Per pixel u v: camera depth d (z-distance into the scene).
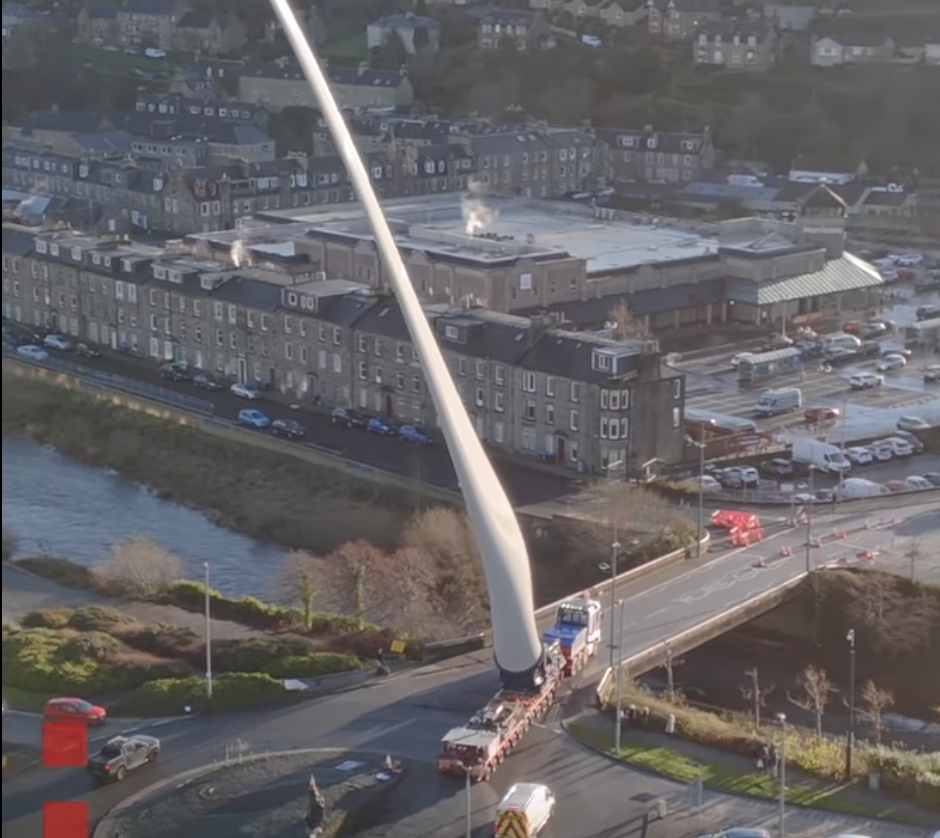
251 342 163.00
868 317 196.12
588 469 137.00
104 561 115.88
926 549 119.19
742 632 113.00
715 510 128.38
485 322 147.88
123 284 174.00
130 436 145.88
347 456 142.25
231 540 126.50
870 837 76.62
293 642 98.31
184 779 81.81
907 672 108.19
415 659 96.75
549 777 82.00
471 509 86.06
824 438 149.75
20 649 95.12
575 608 95.75
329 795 79.69
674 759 84.19
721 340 183.62
